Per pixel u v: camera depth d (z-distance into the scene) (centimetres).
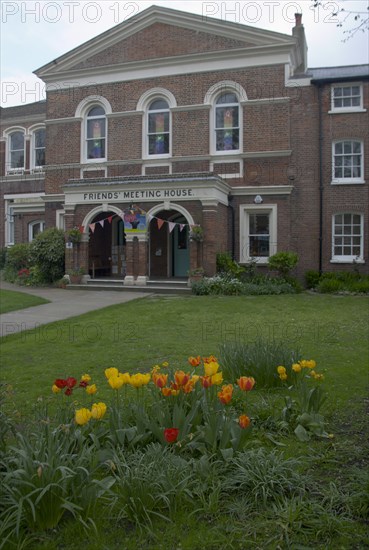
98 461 392
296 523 344
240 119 2189
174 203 1998
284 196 2138
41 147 2931
